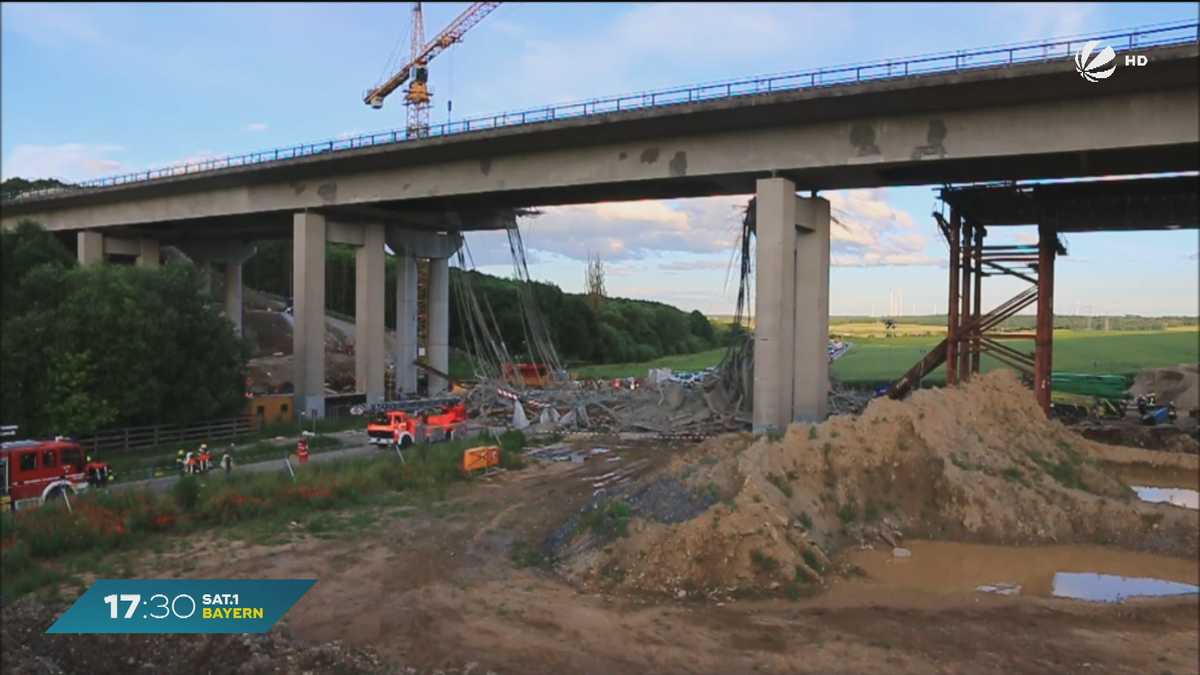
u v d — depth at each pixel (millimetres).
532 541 22125
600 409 50188
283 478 26906
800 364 44469
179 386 39250
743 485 21266
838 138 37625
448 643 14844
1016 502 23172
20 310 37969
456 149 47000
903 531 22547
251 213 57875
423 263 78188
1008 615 16922
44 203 69625
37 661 12461
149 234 72062
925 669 14008
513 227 69750
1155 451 36594
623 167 43250
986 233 47969
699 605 17016
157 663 13430
